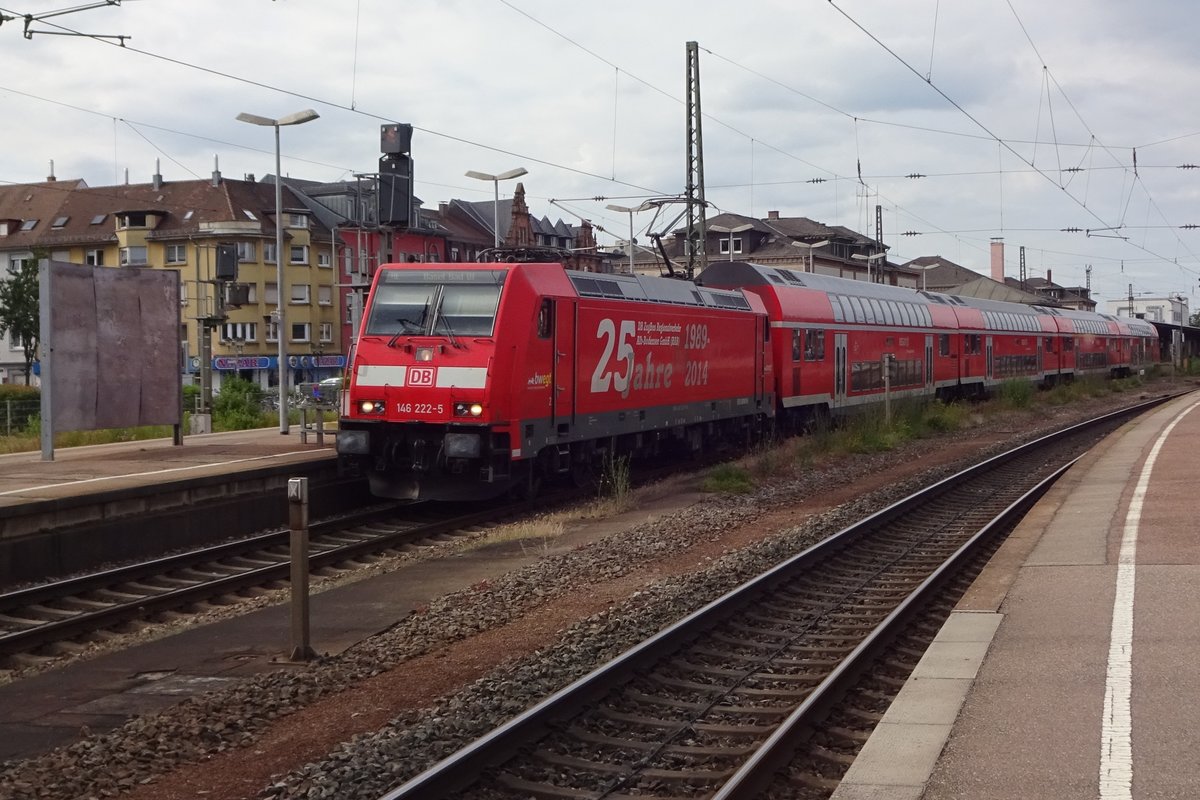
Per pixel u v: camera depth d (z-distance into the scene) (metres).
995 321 46.47
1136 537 12.23
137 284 20.05
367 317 18.12
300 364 68.19
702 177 35.16
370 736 7.31
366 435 17.64
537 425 18.02
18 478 16.11
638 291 21.38
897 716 6.66
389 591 12.76
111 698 8.84
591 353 19.52
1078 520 13.88
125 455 19.69
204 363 27.17
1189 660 7.50
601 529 16.81
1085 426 34.16
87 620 11.24
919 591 10.95
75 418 19.02
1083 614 8.94
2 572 13.09
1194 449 22.19
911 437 32.03
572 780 6.56
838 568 13.38
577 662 9.04
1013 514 16.88
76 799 6.56
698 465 24.91
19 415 36.00
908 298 38.50
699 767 6.76
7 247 73.75
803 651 9.59
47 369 18.52
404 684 8.77
